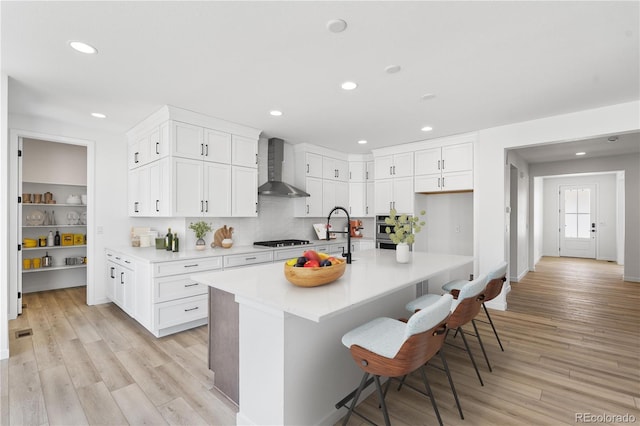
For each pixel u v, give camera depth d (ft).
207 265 11.30
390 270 7.79
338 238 18.63
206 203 11.85
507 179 14.28
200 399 6.85
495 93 9.58
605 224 27.53
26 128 11.89
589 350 9.36
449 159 14.69
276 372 5.39
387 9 5.69
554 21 6.03
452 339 10.24
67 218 16.83
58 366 8.24
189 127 11.34
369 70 8.07
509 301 14.64
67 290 16.28
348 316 6.78
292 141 15.90
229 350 6.83
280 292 5.63
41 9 5.62
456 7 5.64
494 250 13.32
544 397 6.98
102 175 13.74
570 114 11.39
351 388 6.78
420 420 6.22
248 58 7.46
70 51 7.12
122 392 7.09
